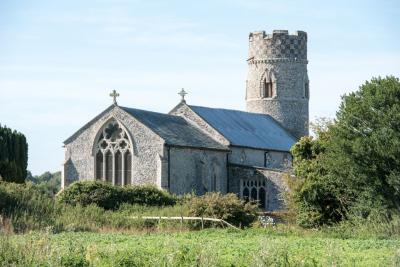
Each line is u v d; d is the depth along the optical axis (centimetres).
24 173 10538
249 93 13612
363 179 7769
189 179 10144
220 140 10875
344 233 6688
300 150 8581
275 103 13400
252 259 3772
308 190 8075
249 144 11244
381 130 7825
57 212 7450
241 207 7681
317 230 7212
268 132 12419
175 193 9881
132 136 10019
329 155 8012
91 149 10231
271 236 6328
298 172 8356
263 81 13462
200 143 10425
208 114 11375
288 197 8638
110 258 4044
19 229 6481
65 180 10288
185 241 5712
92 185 8525
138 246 5144
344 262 4334
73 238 5772
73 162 10325
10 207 7144
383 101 8000
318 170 8188
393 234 6756
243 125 11925
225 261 4119
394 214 7431
